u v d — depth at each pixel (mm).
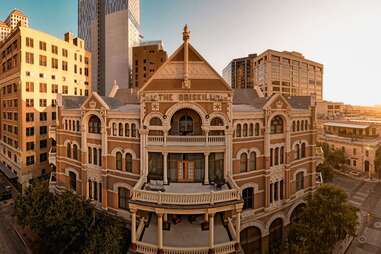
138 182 26906
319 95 172625
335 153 73125
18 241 36031
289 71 147625
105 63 165625
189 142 27906
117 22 159875
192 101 27812
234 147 29859
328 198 29969
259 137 31938
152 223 28156
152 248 24078
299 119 36781
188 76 28172
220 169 29453
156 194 24406
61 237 27469
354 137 82000
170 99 27797
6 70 66000
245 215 30734
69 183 37562
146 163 28719
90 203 32094
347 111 171250
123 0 158500
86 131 33875
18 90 57938
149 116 28344
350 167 76750
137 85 121625
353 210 30797
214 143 28312
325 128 94750
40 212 29547
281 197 34625
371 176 69062
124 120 30594
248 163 31109
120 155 31406
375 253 34094
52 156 40281
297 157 36938
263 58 143625
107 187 32156
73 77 70812
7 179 63344
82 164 34250
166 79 28328
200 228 27141
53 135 40000
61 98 38562
